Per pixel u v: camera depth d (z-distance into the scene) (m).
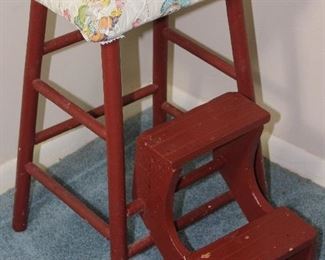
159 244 1.34
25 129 1.41
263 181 1.49
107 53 1.10
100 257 1.50
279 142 1.68
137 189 1.33
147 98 1.85
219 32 1.64
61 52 1.59
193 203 1.61
